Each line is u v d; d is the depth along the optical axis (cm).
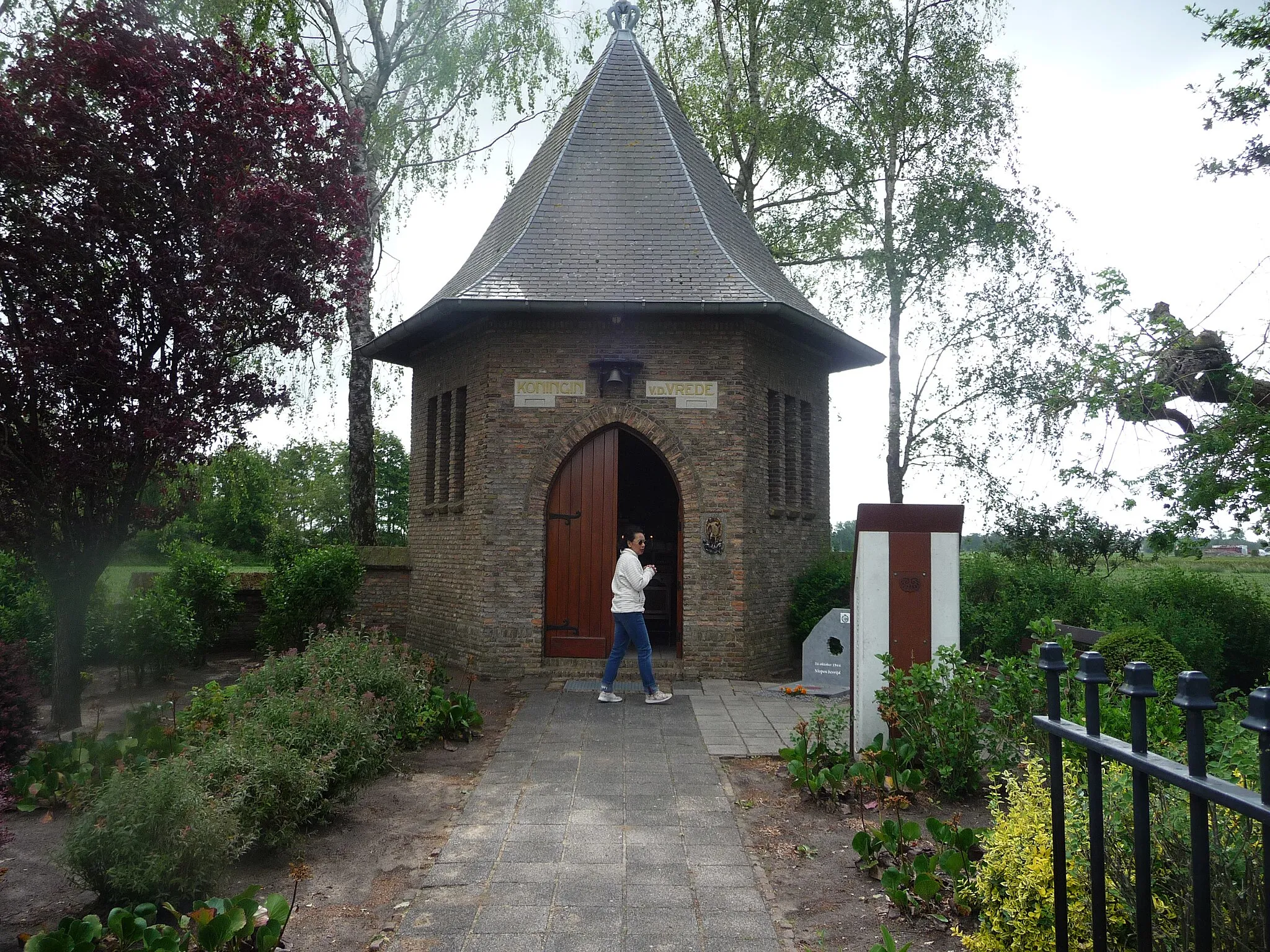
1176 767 236
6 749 673
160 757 641
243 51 900
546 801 645
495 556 1202
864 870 505
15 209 773
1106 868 341
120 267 827
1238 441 797
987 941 381
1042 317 1734
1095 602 1216
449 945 422
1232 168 973
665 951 415
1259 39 930
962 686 642
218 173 845
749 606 1213
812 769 674
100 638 1109
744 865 521
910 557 701
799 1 1888
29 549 841
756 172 2286
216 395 854
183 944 397
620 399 1210
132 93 802
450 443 1354
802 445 1448
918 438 1833
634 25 1555
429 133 1867
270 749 555
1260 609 1098
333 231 948
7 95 784
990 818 588
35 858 547
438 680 1017
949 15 1908
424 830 591
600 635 1206
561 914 455
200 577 1266
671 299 1176
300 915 462
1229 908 294
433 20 1788
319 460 3941
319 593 1268
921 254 1816
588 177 1357
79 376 781
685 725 899
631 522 1723
